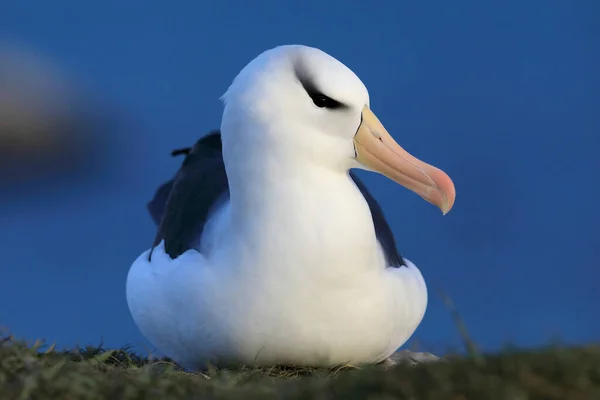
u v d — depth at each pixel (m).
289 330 7.23
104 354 7.06
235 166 7.32
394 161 7.51
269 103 7.26
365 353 7.48
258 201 7.21
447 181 7.57
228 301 7.23
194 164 8.52
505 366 5.46
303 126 7.25
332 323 7.25
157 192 10.05
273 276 7.16
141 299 7.79
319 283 7.15
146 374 6.18
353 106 7.37
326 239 7.15
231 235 7.29
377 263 7.40
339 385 5.60
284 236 7.15
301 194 7.20
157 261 7.85
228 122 7.37
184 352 7.61
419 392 5.33
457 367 5.55
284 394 5.68
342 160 7.41
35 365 6.27
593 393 5.26
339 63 7.46
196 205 7.89
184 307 7.41
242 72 7.47
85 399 5.83
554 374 5.38
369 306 7.31
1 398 5.84
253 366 7.42
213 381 6.31
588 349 5.66
